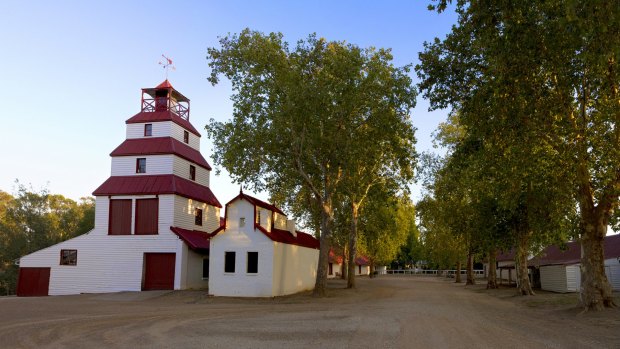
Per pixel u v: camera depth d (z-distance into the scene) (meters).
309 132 29.39
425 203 49.06
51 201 62.34
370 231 45.12
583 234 19.75
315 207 42.75
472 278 49.16
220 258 31.25
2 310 23.56
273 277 30.23
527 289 30.64
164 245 35.84
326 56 29.45
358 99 28.77
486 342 12.20
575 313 18.80
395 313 19.19
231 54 30.00
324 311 20.59
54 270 37.16
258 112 29.98
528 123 18.23
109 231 36.91
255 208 31.09
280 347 11.86
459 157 21.97
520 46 16.31
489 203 31.77
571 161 18.09
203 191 42.25
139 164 38.22
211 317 18.88
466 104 19.84
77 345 12.98
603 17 11.76
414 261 109.31
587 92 18.94
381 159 35.22
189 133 42.19
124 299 30.62
